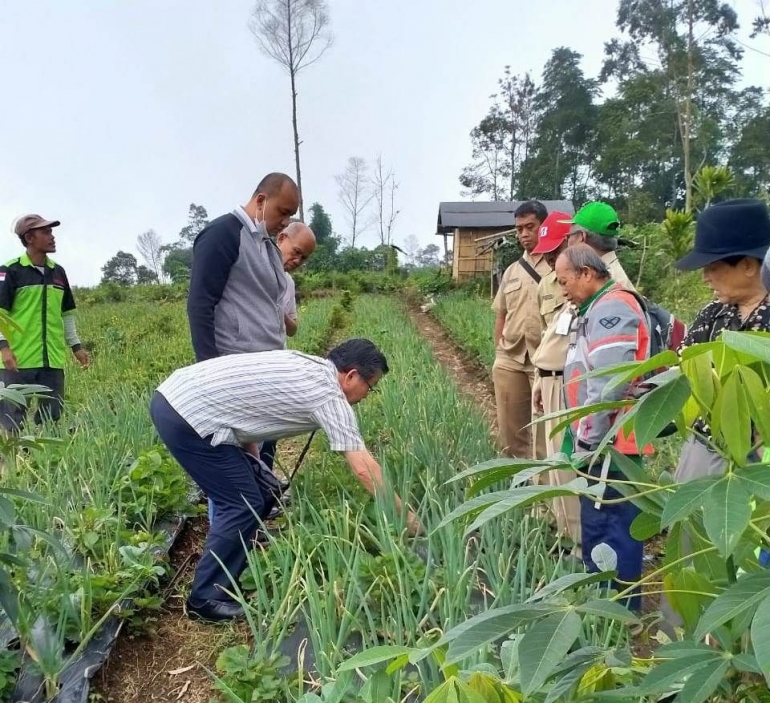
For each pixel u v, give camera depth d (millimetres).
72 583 2998
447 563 2740
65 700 2523
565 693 1145
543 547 2959
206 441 3010
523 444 4879
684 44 39875
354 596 2682
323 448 4984
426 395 5652
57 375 5660
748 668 913
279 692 2398
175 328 15672
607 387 983
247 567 3250
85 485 3932
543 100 56906
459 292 23906
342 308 19719
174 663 2902
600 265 2949
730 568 1118
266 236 3768
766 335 874
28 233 5320
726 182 13305
